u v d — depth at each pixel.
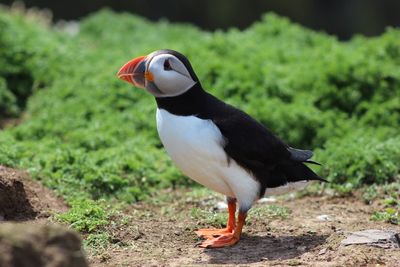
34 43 19.09
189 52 17.39
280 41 19.38
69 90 16.69
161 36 22.14
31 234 6.34
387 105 15.34
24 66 18.14
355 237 9.44
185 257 9.16
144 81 9.22
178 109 9.19
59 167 12.09
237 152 9.17
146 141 14.39
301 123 14.59
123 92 16.17
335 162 12.69
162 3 39.50
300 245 9.60
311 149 14.39
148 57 9.24
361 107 15.51
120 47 20.97
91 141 13.82
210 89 15.70
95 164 12.45
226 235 9.72
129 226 10.27
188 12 39.41
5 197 10.14
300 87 16.03
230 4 39.12
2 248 6.14
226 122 9.20
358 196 12.09
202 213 11.00
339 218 10.97
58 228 6.54
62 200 11.21
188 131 9.11
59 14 38.88
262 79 15.95
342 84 16.00
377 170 12.45
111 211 10.62
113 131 14.48
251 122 9.45
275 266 8.61
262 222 10.62
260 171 9.42
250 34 20.02
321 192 12.31
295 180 9.84
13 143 13.03
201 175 9.44
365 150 12.79
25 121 16.06
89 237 9.62
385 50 17.52
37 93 17.30
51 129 14.72
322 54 17.55
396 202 11.50
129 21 23.80
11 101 16.84
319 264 8.68
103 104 15.81
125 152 13.28
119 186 11.94
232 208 10.02
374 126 15.00
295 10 39.06
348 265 8.59
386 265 8.59
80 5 38.97
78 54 19.28
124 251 9.41
